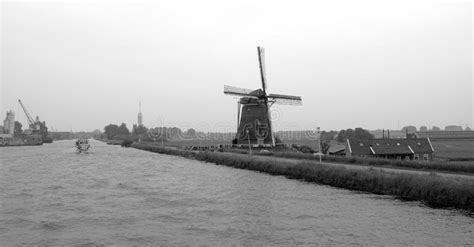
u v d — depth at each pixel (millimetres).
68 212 20531
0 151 105688
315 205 21703
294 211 20219
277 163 39500
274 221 18109
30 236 15922
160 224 17844
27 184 31984
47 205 22516
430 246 13922
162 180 34781
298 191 26859
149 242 15039
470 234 15352
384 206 21031
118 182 33312
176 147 100688
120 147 143375
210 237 15672
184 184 31828
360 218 18375
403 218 18156
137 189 29016
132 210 21047
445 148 70188
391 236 15266
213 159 56875
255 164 43031
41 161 62469
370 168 28969
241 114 71188
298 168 34875
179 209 21281
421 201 22172
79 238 15609
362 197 24016
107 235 16031
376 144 60844
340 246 14156
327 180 30344
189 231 16609
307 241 14867
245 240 15172
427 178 22719
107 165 53562
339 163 39688
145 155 82812
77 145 99562
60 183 32656
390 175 25469
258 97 69125
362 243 14445
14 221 18484
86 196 25734
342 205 21547
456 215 18562
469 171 28734
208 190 28266
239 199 24203
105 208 21609
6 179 35719
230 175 38469
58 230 16875
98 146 154250
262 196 25125
